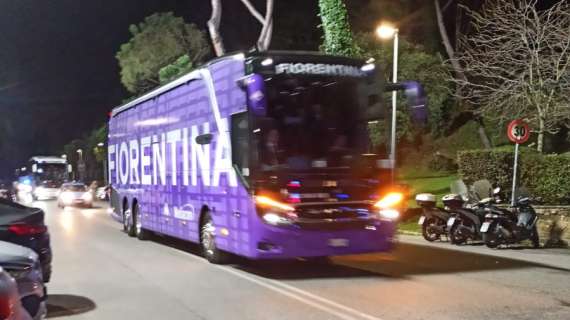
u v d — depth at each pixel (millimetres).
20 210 9289
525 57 20719
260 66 10422
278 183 10102
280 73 10469
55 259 13398
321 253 10117
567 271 11352
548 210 15523
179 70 32688
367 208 10477
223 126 11414
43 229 9039
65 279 10836
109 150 21359
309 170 10266
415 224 19484
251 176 10219
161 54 35469
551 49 19922
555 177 16953
